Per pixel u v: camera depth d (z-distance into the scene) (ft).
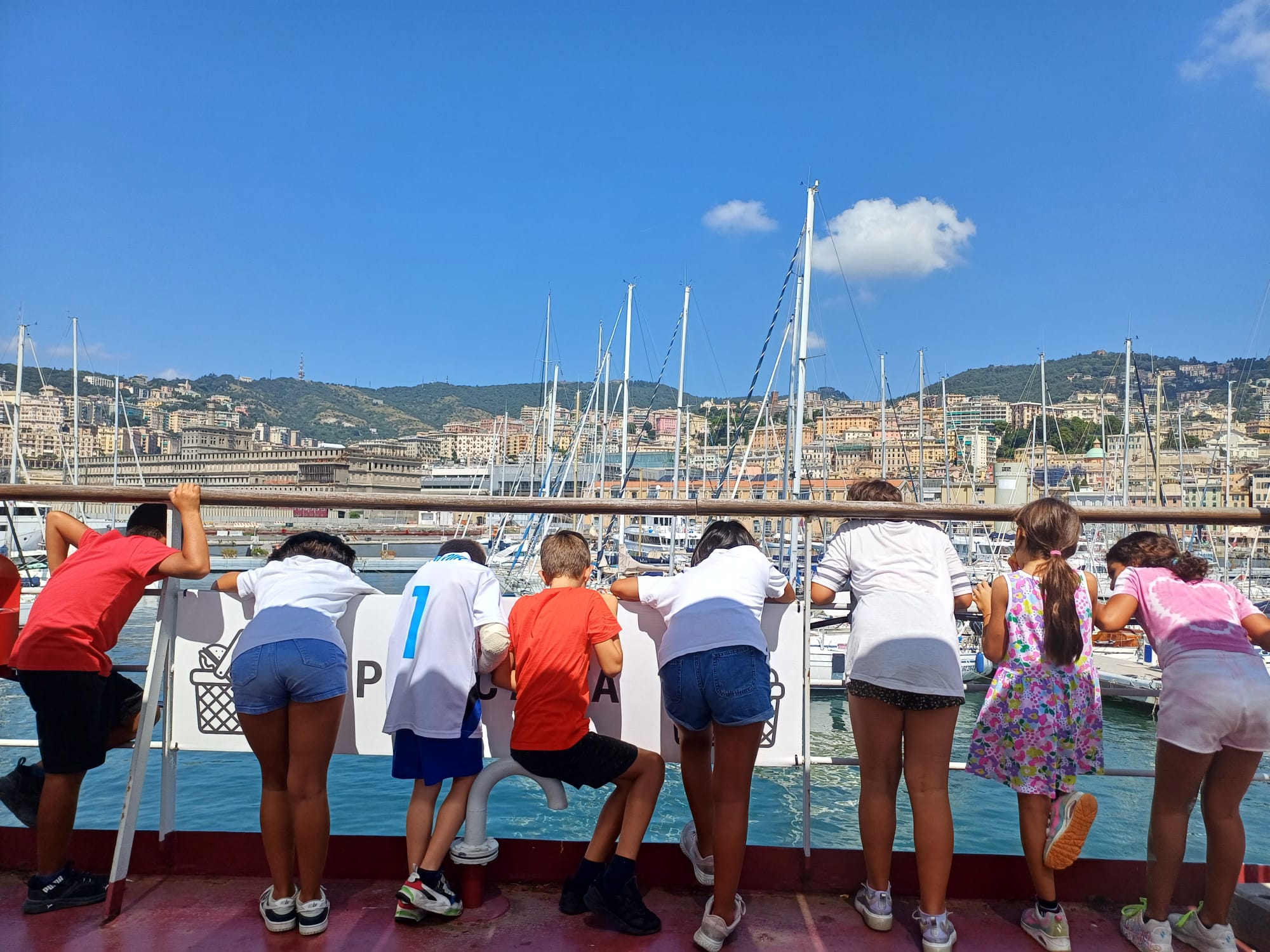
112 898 10.20
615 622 10.57
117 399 185.16
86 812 38.96
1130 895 11.19
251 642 9.93
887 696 9.91
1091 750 10.10
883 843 10.20
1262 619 10.19
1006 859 11.21
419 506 11.19
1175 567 10.70
